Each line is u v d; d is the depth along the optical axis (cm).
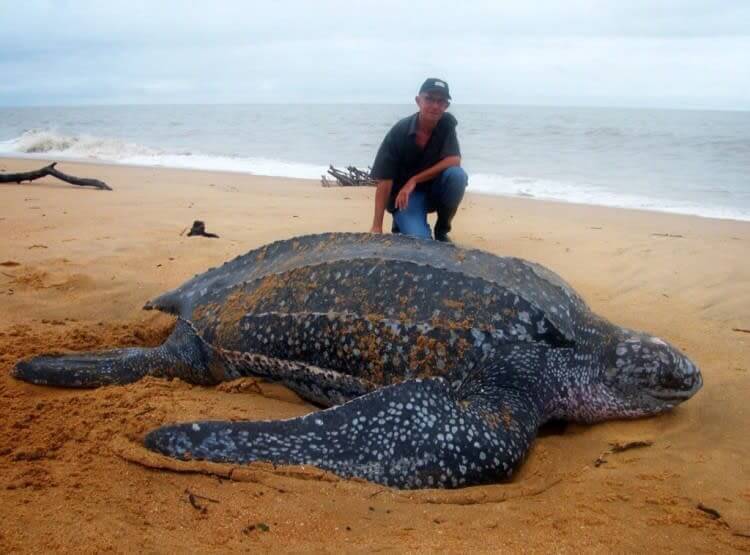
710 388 363
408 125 557
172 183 1238
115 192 1066
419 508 245
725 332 441
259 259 403
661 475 277
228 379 376
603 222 874
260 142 2442
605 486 268
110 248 635
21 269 556
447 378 317
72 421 301
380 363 324
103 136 2756
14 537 207
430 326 320
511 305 326
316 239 397
